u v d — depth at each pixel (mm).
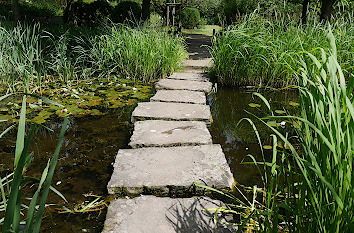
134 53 4645
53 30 6988
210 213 1579
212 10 18859
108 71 4613
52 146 2408
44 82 4250
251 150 2404
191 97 3566
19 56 4156
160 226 1467
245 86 4246
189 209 1611
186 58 6375
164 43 4965
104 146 2416
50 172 859
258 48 4078
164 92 3793
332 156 1101
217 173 1908
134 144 2316
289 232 1258
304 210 1259
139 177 1848
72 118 3006
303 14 7125
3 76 4121
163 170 1934
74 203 1704
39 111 3143
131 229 1444
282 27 4449
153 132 2543
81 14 10906
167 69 4875
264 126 2869
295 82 4094
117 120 2988
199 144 2348
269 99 3686
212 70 4863
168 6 7746
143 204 1647
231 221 1521
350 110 979
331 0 6781
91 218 1583
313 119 1194
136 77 4723
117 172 1911
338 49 3936
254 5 10898
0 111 3092
